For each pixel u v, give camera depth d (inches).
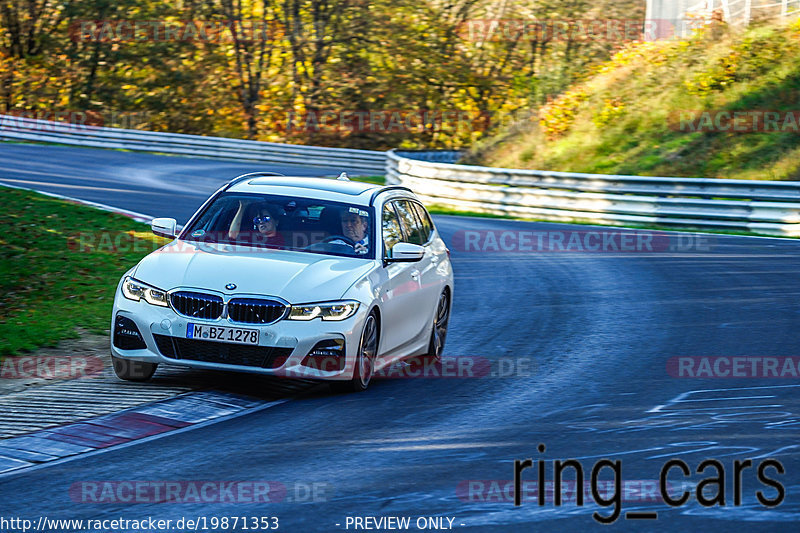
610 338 1487.5
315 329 1074.1
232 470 818.2
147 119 7711.6
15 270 1910.7
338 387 1122.7
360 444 905.5
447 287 1397.6
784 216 3011.8
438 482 788.6
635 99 4505.4
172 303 1087.6
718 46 4606.3
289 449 886.4
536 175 3555.6
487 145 4825.3
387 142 7869.1
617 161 4180.6
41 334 1417.3
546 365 1301.7
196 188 3922.2
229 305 1074.1
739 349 1397.6
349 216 1240.8
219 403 1058.7
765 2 4859.7
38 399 1062.4
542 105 5064.0
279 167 5757.9
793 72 4264.3
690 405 1072.8
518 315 1694.1
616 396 1119.0
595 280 2106.3
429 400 1099.3
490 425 982.4
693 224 3184.1
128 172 4522.6
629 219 3314.5
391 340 1205.1
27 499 736.3
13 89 7711.6
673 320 1635.1
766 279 2090.3
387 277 1190.9
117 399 1063.0
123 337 1110.4
